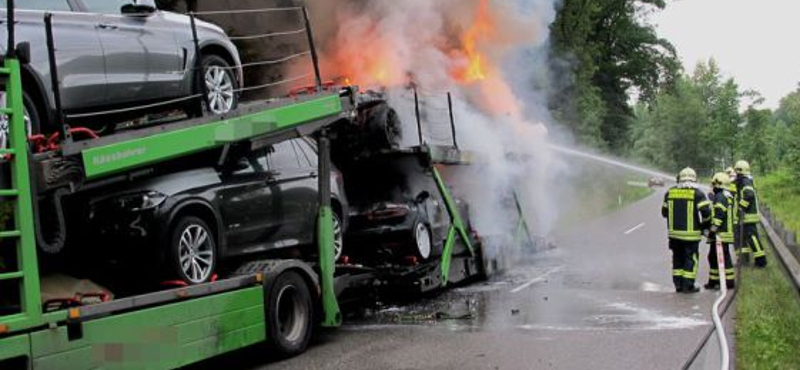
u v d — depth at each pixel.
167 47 8.21
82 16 7.24
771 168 65.25
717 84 94.31
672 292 12.48
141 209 7.20
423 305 11.84
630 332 9.17
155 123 7.60
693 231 12.29
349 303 10.86
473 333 9.42
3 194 5.46
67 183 6.18
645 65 51.28
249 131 8.20
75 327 6.00
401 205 12.06
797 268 12.34
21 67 6.35
